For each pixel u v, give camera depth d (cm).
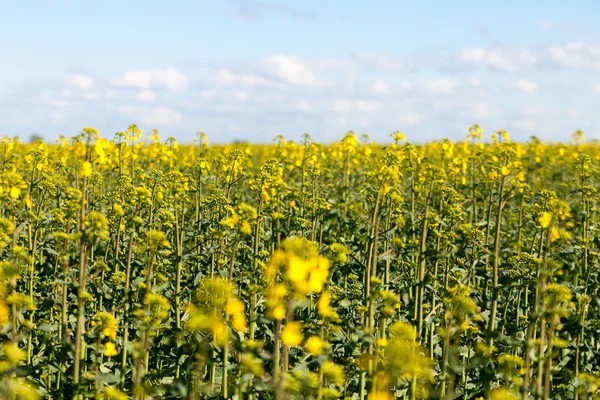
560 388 686
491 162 1059
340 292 725
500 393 508
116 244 792
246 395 559
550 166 1780
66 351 614
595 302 789
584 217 871
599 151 2061
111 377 568
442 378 582
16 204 923
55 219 796
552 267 728
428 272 805
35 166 969
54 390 630
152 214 909
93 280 754
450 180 1307
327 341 593
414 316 779
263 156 1930
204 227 970
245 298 764
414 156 1016
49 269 940
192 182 1105
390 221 978
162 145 1463
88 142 641
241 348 494
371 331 561
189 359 587
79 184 1084
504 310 780
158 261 812
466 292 639
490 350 596
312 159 1202
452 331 593
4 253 804
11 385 464
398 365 477
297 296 451
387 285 763
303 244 450
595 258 860
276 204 952
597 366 801
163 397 634
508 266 796
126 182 962
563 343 600
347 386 655
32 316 654
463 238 859
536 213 928
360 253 886
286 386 465
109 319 575
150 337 592
